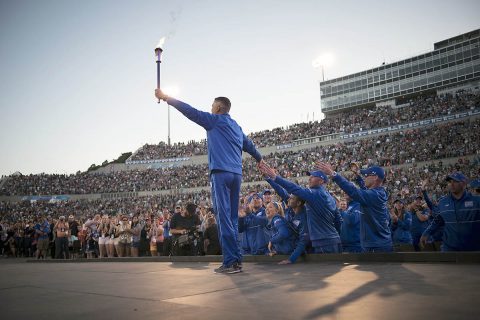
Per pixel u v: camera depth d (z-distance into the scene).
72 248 19.66
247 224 7.97
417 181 35.78
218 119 4.89
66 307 2.65
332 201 6.30
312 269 4.53
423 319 1.99
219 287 3.33
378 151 47.16
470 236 5.54
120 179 61.44
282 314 2.22
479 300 2.39
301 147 57.38
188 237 10.19
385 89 70.56
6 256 24.42
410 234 10.25
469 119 46.47
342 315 2.14
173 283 3.71
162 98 4.72
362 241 5.61
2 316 2.40
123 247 14.83
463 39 65.00
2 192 57.56
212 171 4.81
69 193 59.16
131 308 2.54
